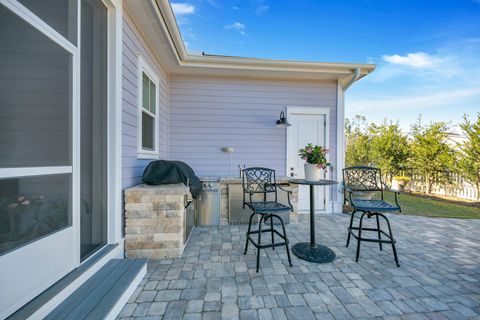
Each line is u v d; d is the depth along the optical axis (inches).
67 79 70.8
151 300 66.6
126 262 78.8
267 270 85.9
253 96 171.6
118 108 85.7
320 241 116.7
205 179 144.8
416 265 90.4
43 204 67.3
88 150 83.9
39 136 70.9
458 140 272.8
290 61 151.5
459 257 97.8
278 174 174.1
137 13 97.7
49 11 69.6
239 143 171.2
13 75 70.5
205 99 168.1
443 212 180.5
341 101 177.6
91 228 83.5
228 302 66.3
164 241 94.8
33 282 50.9
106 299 57.7
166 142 163.3
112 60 84.0
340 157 178.2
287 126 170.1
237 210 145.9
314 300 67.6
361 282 77.7
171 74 165.2
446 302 67.1
